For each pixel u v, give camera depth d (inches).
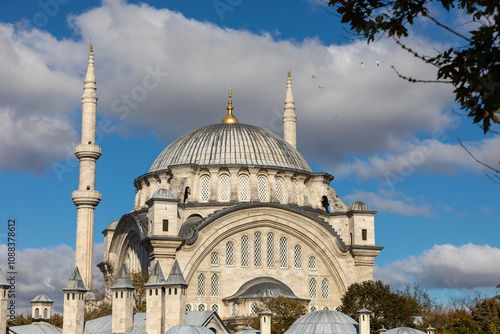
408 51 794.2
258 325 3321.9
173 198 3651.6
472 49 777.6
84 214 4244.6
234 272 3762.3
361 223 4005.9
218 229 3737.7
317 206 4215.1
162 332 2753.4
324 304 3905.0
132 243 4192.9
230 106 4581.7
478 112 789.2
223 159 4062.5
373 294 3567.9
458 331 3403.1
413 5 837.2
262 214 3843.5
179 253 3624.5
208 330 2623.0
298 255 3934.5
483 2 780.0
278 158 4160.9
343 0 869.2
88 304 4210.1
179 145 4266.7
